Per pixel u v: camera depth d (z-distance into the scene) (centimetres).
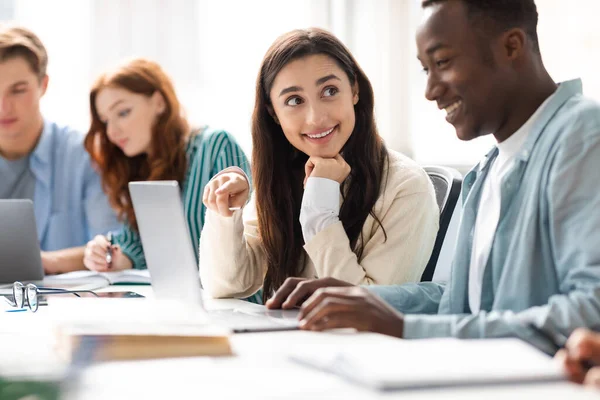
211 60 370
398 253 185
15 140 298
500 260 139
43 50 302
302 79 189
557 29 385
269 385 91
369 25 381
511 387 85
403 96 384
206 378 96
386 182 194
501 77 137
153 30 363
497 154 155
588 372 93
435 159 391
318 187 184
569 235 124
